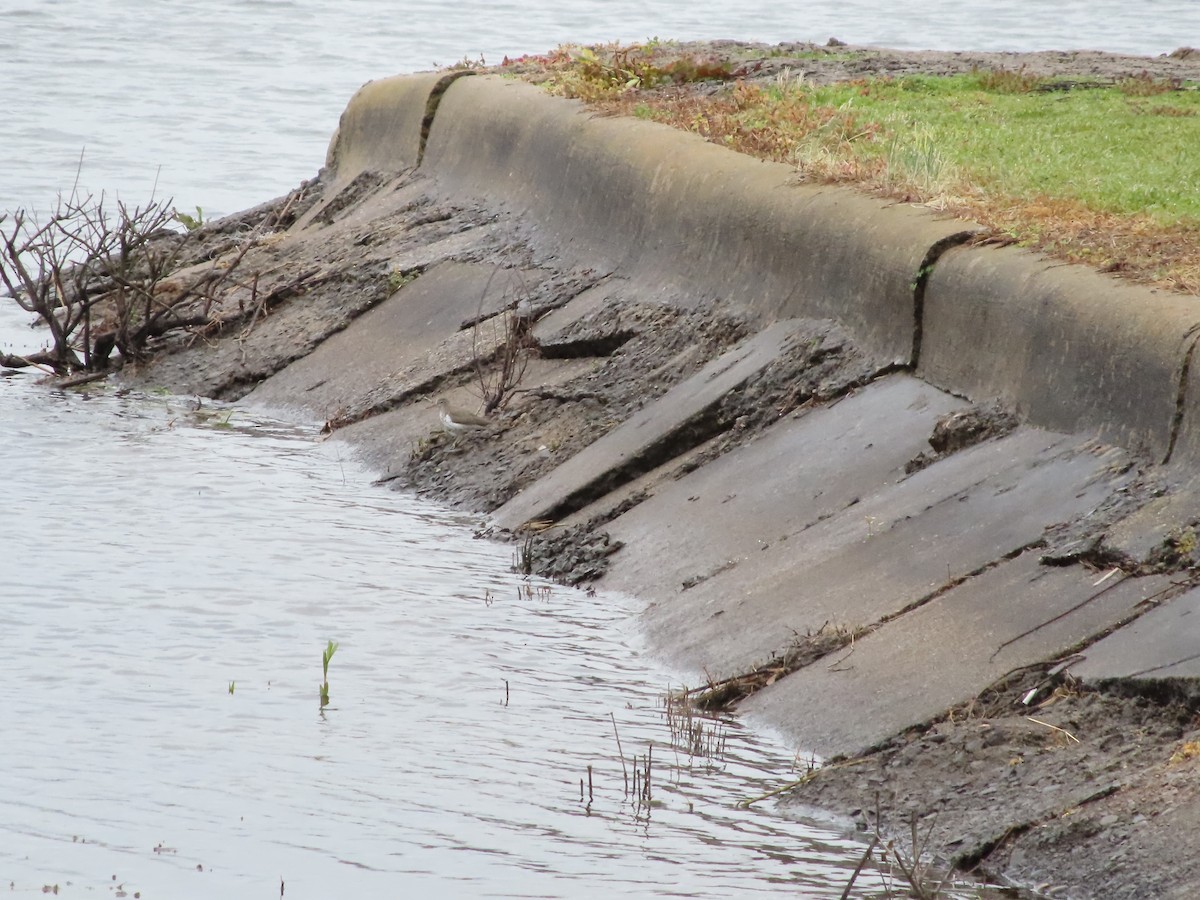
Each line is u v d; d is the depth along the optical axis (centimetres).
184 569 4541
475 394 5834
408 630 4125
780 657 3703
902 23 19112
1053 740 3119
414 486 5412
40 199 10375
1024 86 7362
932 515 3984
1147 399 3794
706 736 3503
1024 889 2830
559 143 6769
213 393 6631
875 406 4600
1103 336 3950
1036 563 3619
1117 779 2955
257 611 4238
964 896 2825
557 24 18962
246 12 19125
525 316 6078
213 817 3147
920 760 3197
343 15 19150
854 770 3238
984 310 4381
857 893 2852
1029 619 3462
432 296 6600
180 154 12100
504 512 5038
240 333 7000
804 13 19925
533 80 7631
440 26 18612
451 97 7781
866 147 5944
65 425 6134
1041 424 4106
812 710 3500
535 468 5200
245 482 5431
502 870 2952
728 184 5656
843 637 3684
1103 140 6016
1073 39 17875
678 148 6069
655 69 7619
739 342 5272
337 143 8588
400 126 8056
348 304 6838
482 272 6581
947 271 4544
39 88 14512
